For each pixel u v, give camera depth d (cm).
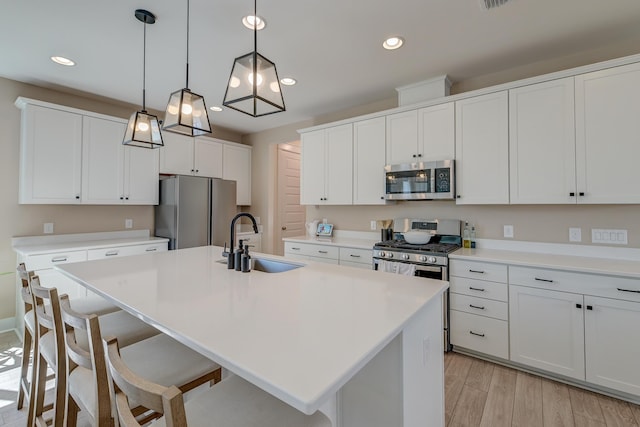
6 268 301
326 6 196
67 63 270
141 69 281
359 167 345
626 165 208
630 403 191
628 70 207
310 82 311
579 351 203
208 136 467
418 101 313
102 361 101
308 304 127
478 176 268
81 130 323
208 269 192
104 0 188
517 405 191
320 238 388
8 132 301
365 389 130
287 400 68
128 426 74
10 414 184
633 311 186
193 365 124
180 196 371
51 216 328
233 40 235
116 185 349
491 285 238
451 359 248
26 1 188
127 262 213
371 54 255
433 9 199
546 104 237
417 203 336
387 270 223
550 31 223
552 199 235
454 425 174
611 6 195
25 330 187
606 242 239
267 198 488
